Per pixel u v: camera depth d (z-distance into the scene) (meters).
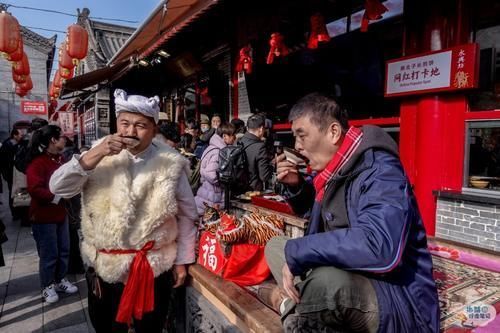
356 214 1.20
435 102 3.01
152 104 1.70
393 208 1.09
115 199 1.64
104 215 1.66
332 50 4.09
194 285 2.22
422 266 1.22
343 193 1.27
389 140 1.27
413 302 1.16
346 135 1.29
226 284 1.97
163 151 1.80
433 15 2.95
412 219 1.12
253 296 1.84
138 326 1.93
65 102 20.27
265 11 4.17
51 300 3.29
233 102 6.10
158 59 6.08
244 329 1.71
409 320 1.13
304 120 1.32
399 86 3.22
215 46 6.14
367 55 3.70
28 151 3.11
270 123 4.34
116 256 1.71
